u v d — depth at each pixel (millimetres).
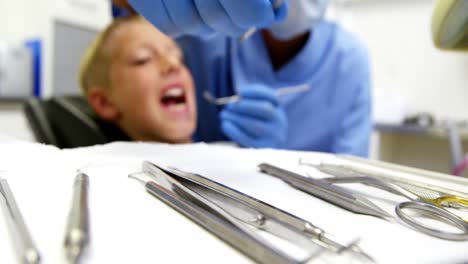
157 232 152
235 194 191
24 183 224
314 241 141
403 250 144
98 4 1327
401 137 1576
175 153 360
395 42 1622
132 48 621
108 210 177
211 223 154
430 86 1543
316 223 173
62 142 668
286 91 722
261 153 381
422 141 1527
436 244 151
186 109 667
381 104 1462
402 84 1617
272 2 312
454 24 286
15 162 281
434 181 287
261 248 127
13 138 413
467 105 1457
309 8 624
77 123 673
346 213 190
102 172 256
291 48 796
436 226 177
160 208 183
